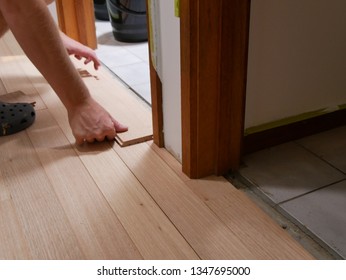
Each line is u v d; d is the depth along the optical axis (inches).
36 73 69.9
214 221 36.4
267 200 39.1
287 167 44.4
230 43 37.0
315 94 49.6
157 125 46.9
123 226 35.9
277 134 47.9
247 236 34.6
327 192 40.2
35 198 39.8
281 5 42.1
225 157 42.3
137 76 68.9
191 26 35.4
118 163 45.3
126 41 87.0
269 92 45.9
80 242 34.3
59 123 54.2
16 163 45.5
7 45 82.9
